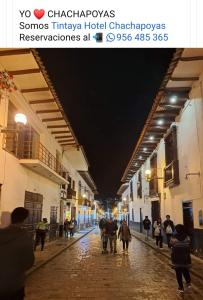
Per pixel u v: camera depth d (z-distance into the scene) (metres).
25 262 4.04
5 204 13.27
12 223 4.40
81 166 36.84
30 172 17.67
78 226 41.88
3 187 13.02
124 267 12.98
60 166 26.02
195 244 15.25
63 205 29.33
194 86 14.77
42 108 17.53
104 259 15.49
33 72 13.00
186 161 16.64
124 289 9.03
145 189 31.47
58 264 13.88
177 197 18.70
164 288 9.14
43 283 9.89
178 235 8.76
